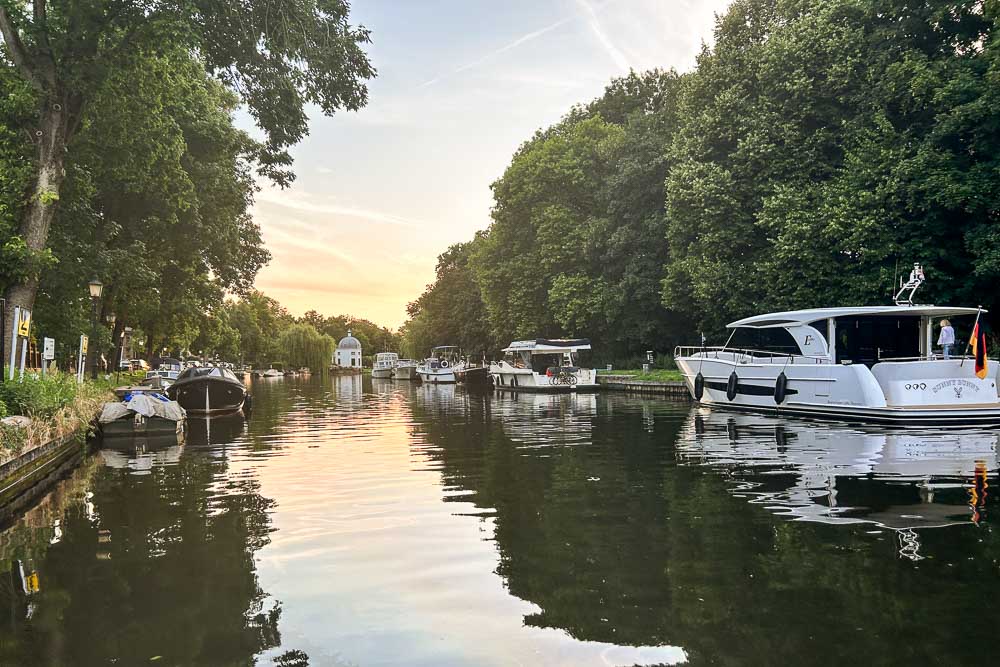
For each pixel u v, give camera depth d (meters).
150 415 18.09
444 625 4.91
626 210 40.41
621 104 51.66
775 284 26.33
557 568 6.14
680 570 6.00
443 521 8.00
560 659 4.31
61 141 18.02
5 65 18.78
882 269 22.28
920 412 16.14
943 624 4.72
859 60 24.64
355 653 4.47
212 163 32.19
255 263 39.72
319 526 7.86
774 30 28.58
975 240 20.95
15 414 13.35
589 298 41.75
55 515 8.77
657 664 4.22
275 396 40.94
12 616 5.19
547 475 10.99
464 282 73.19
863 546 6.55
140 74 21.59
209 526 7.95
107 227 26.75
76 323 23.81
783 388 19.92
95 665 4.34
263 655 4.46
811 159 25.70
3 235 17.08
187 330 48.22
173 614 5.20
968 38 23.36
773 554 6.37
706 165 28.59
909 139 23.09
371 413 25.70
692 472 10.85
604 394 35.44
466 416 23.31
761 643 4.49
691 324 39.75
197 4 18.08
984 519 7.50
